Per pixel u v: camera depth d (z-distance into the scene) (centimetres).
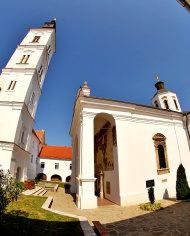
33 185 1916
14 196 596
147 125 1505
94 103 1340
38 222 647
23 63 2331
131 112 1473
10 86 2078
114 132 1387
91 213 980
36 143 3825
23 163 2088
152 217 870
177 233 648
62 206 1181
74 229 615
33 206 903
